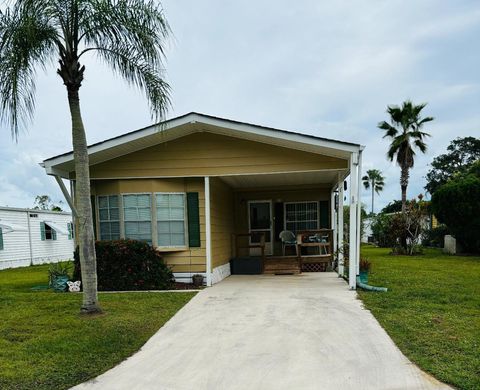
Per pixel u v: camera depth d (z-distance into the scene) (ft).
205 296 24.06
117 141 26.35
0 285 33.17
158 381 11.53
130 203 29.76
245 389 10.83
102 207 30.32
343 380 11.24
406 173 72.38
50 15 17.39
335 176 35.01
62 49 18.43
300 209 44.24
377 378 11.30
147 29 18.78
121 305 21.13
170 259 29.94
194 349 14.28
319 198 43.86
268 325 17.12
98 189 30.42
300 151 27.96
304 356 13.21
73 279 28.32
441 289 25.16
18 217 62.54
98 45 19.27
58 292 26.71
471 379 10.86
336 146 24.70
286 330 16.29
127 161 29.76
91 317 18.54
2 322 17.75
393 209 153.69
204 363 12.85
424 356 12.75
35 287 30.48
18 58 16.85
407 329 15.78
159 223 29.78
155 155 29.60
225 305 21.36
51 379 11.59
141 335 15.85
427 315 18.04
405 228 62.44
